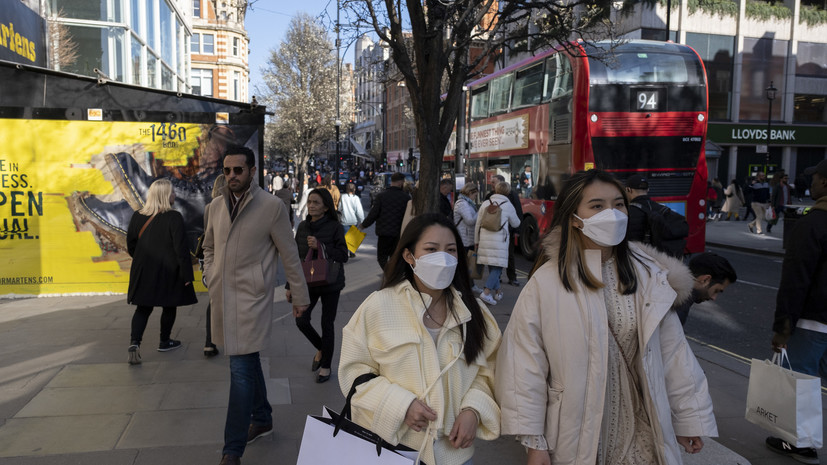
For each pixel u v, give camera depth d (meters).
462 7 6.32
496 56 7.83
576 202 2.24
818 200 3.65
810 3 35.06
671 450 2.17
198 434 4.11
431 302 2.26
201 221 8.88
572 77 11.47
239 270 3.65
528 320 2.23
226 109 8.94
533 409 2.16
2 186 8.38
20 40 11.02
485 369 2.30
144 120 8.70
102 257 8.67
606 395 2.23
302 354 6.03
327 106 46.00
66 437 4.03
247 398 3.61
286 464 3.71
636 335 2.25
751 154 34.91
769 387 3.41
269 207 3.72
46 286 8.58
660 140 11.34
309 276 5.04
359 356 2.23
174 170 8.79
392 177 9.27
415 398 2.10
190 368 5.51
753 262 13.65
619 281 2.25
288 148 53.94
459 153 13.30
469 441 2.12
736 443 4.12
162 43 20.67
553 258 2.28
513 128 14.45
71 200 8.56
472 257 8.68
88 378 5.21
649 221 5.20
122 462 3.68
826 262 3.63
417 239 2.25
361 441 2.06
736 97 34.00
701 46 33.19
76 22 14.35
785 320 3.62
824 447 4.14
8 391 4.89
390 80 8.37
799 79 34.78
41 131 8.47
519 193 14.06
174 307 5.99
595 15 8.10
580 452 2.17
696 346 6.80
